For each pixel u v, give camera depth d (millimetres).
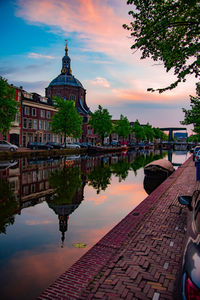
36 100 47062
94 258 4090
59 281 3418
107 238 4930
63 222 6984
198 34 6027
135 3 6094
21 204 8867
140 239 4812
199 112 19141
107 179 15430
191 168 19594
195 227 2516
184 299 1845
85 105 76125
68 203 9188
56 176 15523
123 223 5871
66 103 42375
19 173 16312
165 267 3691
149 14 6164
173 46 6188
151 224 5746
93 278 3410
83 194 10844
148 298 2938
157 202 7980
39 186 12164
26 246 5309
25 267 4375
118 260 3928
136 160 32125
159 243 4613
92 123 55344
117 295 3006
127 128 74125
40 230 6328
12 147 30562
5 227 6543
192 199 3787
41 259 4684
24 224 6785
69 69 74938
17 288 3725
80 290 3178
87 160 29297
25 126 43844
